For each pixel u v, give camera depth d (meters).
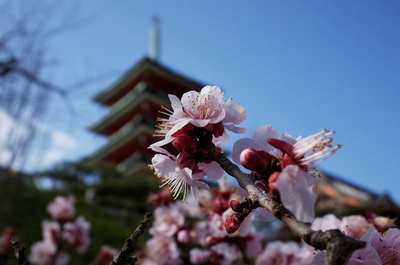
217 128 0.13
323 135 0.10
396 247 0.12
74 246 0.55
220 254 0.29
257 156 0.11
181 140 0.12
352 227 0.20
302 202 0.09
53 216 0.59
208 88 0.14
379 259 0.11
